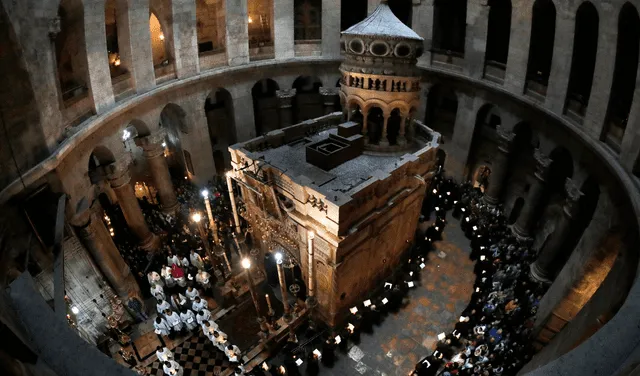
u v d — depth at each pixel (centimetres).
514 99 2286
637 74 1380
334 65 2856
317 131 2225
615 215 1484
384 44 1777
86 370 440
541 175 2177
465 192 2727
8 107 1352
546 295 1820
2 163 1332
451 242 2464
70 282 1708
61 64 1861
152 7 2159
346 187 1728
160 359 1691
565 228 1894
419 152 1856
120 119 2102
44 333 474
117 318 1883
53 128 1579
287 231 1822
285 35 2716
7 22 1305
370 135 2131
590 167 1778
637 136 1407
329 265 1686
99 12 1792
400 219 1961
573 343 1243
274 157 1977
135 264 2206
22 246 1351
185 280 2095
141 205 2661
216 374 1720
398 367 1775
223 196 2622
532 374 449
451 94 2869
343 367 1766
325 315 1909
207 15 2825
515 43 2189
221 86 2658
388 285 2034
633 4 1382
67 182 1689
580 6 1723
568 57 1866
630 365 436
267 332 1806
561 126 1988
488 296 1900
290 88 2939
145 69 2203
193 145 2678
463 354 1606
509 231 2400
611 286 1276
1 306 455
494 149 2672
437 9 2705
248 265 1623
